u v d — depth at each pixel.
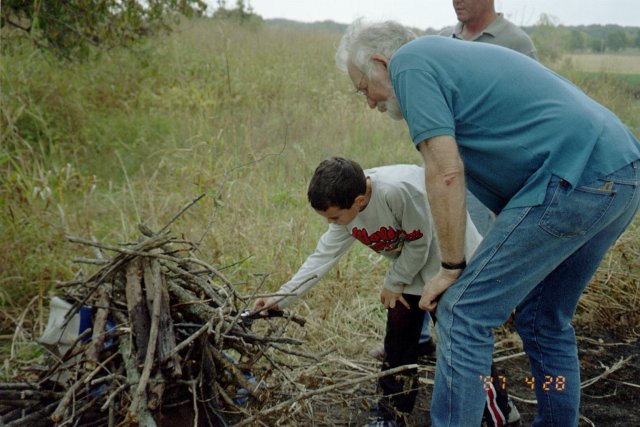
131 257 2.56
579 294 2.41
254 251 4.11
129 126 6.62
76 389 2.33
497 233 2.13
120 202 5.00
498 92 2.12
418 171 2.58
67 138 6.09
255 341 2.51
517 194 2.12
